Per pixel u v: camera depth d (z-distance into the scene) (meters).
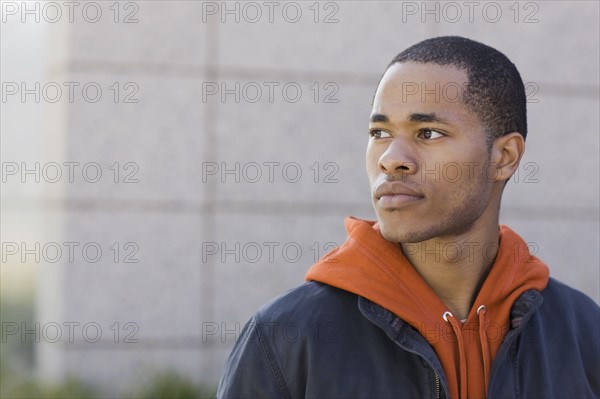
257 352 3.04
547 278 3.30
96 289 8.35
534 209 8.98
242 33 8.57
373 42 8.73
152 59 8.44
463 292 3.14
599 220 9.07
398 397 2.95
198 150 8.49
